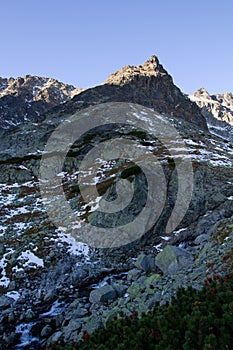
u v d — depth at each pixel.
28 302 21.42
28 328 18.08
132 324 10.51
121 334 10.21
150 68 144.62
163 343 8.52
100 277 24.83
